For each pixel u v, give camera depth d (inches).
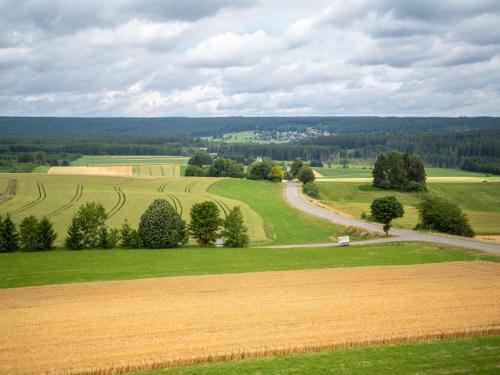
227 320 1466.5
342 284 1966.0
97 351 1218.6
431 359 1180.5
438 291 1825.8
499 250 2807.6
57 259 2647.6
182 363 1159.6
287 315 1515.7
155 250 3011.8
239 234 3304.6
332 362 1167.0
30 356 1189.7
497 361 1163.9
